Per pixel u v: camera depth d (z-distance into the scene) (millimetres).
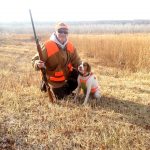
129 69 4297
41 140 1869
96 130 2010
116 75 3900
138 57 4754
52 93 2600
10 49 7863
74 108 2400
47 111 2311
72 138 1899
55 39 2480
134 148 1790
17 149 1772
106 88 3010
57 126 2057
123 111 2379
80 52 7371
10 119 2150
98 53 6387
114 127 2059
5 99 2535
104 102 2586
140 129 2051
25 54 6598
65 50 2514
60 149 1776
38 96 2629
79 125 2068
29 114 2254
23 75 3564
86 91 2568
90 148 1782
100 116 2258
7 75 3545
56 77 2547
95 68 4496
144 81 3416
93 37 8734
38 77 3387
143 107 2494
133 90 2986
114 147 1800
